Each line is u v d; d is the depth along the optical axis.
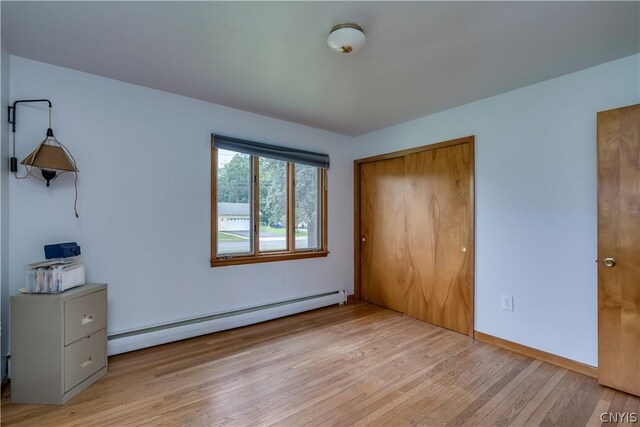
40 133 2.23
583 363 2.27
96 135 2.45
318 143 3.87
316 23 1.76
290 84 2.58
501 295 2.74
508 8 1.61
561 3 1.57
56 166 2.11
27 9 1.64
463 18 1.70
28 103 2.19
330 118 3.46
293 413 1.80
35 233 2.21
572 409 1.85
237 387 2.06
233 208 3.24
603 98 2.20
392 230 3.77
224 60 2.19
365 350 2.63
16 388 1.85
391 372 2.27
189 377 2.18
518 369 2.32
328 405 1.88
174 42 1.97
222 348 2.65
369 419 1.76
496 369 2.32
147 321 2.68
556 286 2.42
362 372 2.26
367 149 4.05
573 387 2.08
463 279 3.02
